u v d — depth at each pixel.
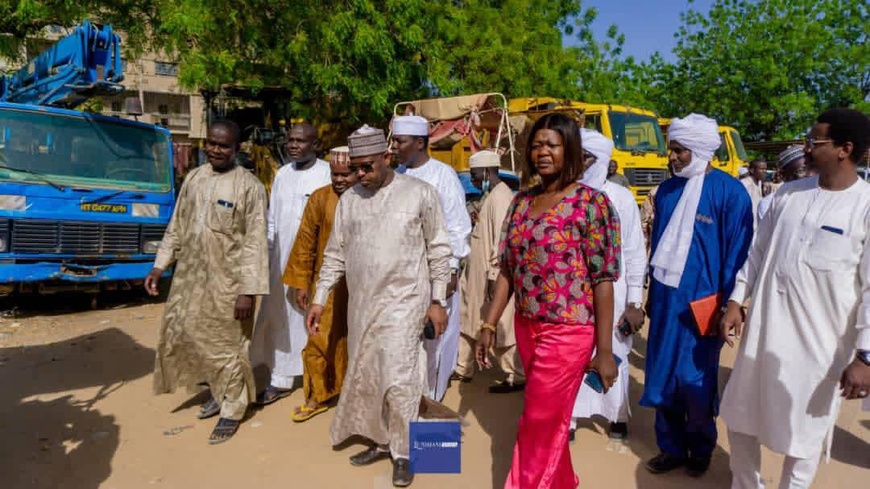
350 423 3.57
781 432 2.72
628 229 3.77
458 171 10.97
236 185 3.89
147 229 7.59
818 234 2.66
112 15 12.09
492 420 4.34
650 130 12.65
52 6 11.00
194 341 3.92
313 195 4.15
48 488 3.32
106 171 7.41
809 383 2.67
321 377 4.20
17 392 4.71
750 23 25.84
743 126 25.28
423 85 14.09
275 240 4.60
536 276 2.68
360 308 3.46
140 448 3.81
